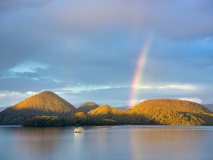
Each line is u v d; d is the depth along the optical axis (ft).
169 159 339.36
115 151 407.64
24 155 375.45
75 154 379.96
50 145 492.54
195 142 533.14
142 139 600.39
